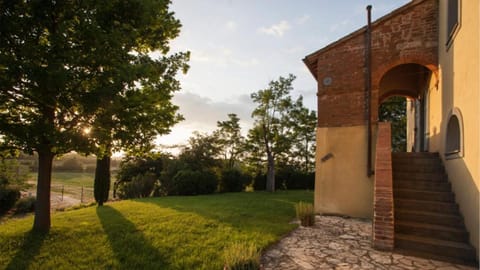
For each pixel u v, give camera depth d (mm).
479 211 4340
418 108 10594
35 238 5922
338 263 4395
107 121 5453
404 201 5922
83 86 5355
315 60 9367
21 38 4812
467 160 4914
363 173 8070
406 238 5074
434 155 7152
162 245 5391
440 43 7168
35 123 5336
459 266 4266
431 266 4262
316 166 8742
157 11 6316
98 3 5137
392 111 20438
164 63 6953
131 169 19266
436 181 6289
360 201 8016
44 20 5004
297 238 5832
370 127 7980
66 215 8773
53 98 5031
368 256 4695
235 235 5965
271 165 19453
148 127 6129
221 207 10133
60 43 4719
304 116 20203
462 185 5215
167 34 7164
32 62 4512
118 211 9328
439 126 7191
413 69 9375
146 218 7922
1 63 4277
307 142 23984
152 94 6082
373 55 8219
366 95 8242
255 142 20609
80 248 5355
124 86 5297
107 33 5312
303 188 21109
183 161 19266
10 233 6332
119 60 5402
